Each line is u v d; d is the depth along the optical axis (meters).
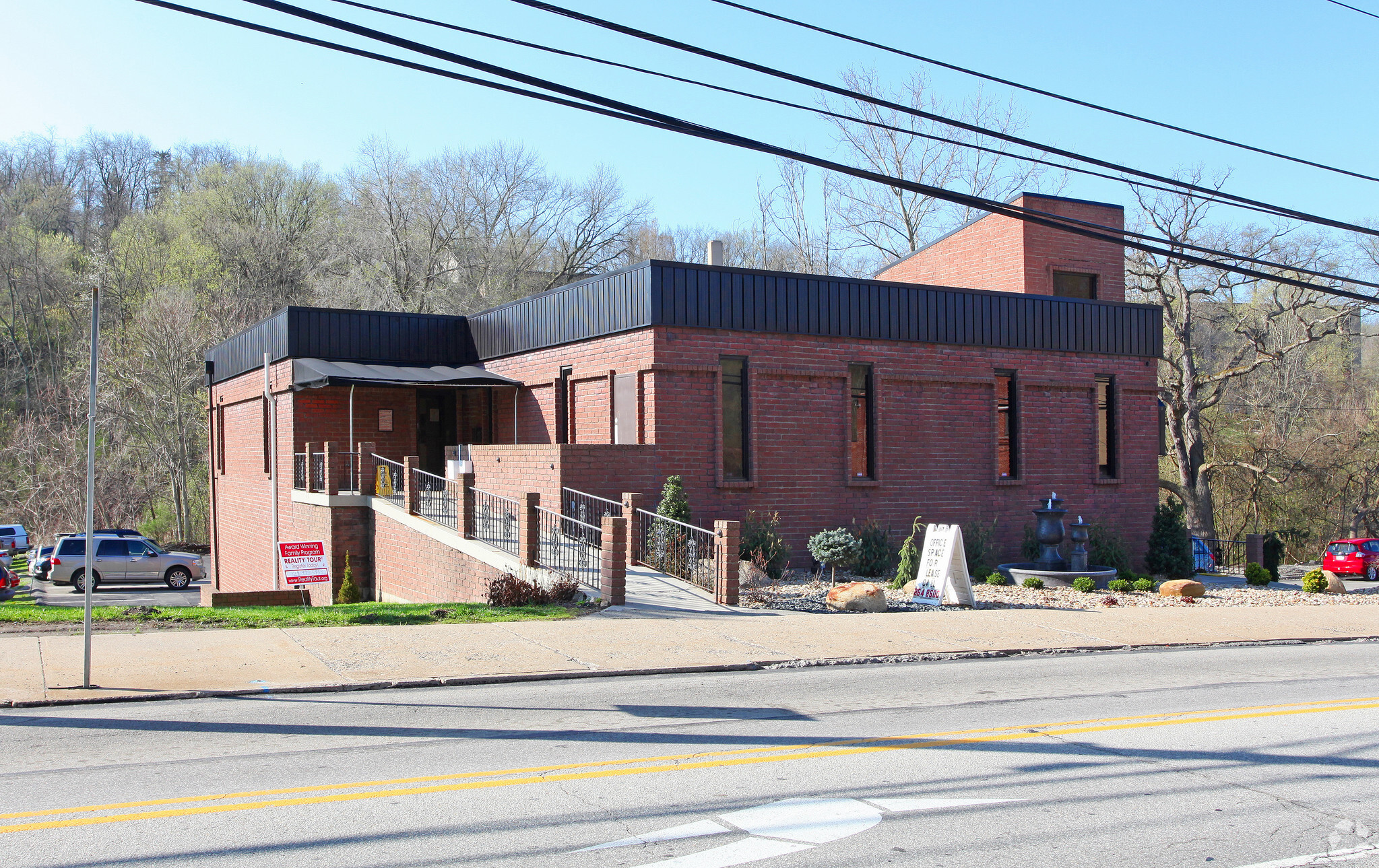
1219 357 55.34
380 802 6.58
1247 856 5.75
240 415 29.91
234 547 30.67
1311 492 48.12
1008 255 29.34
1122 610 17.50
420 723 8.95
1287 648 14.80
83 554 35.12
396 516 21.16
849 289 22.45
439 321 27.19
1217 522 49.44
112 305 56.62
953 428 23.83
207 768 7.38
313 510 23.59
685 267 20.52
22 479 53.34
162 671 10.82
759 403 21.48
